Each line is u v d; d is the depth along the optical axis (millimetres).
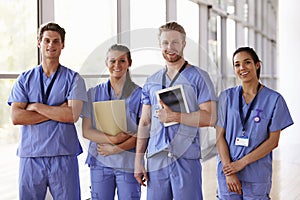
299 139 8695
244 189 2820
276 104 2814
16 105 2586
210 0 7539
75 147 2633
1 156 3529
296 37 8844
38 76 2625
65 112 2539
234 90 2914
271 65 14070
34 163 2584
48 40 2574
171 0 5660
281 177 5738
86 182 4262
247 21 10547
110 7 4617
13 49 3525
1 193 3545
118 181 2502
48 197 3422
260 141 2801
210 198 4480
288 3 8961
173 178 2311
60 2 3926
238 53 2859
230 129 2834
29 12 3631
